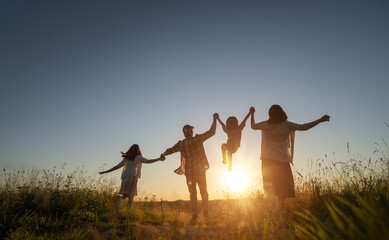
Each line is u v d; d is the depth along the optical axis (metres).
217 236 4.79
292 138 6.05
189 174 7.02
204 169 7.12
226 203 7.81
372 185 4.23
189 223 6.50
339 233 2.79
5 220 5.35
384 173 4.34
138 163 8.30
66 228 5.59
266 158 5.84
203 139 7.13
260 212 6.27
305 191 6.35
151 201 8.94
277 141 5.87
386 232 1.83
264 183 5.80
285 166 5.75
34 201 6.46
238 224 5.53
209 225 6.03
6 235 4.98
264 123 6.07
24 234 4.81
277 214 5.32
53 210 6.50
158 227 6.09
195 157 7.12
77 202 7.18
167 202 10.46
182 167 7.68
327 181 5.82
